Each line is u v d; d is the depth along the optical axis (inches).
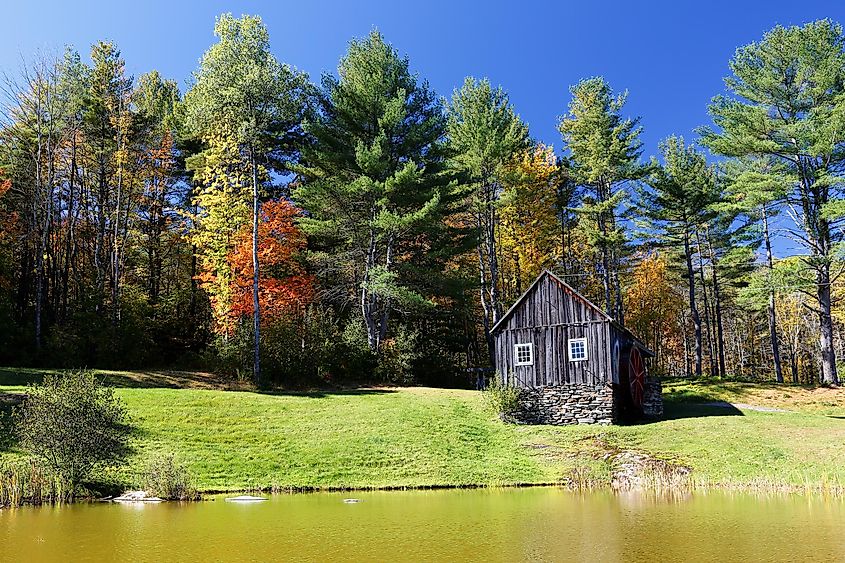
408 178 1369.3
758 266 1844.2
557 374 1072.8
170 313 1462.8
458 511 556.4
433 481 743.7
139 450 783.1
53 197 1425.9
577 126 1667.1
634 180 1672.0
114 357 1307.8
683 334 2433.6
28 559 371.9
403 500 631.8
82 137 1421.0
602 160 1551.4
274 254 1396.4
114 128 1429.6
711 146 1409.9
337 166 1487.5
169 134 1534.2
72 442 625.6
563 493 676.7
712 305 2293.3
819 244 1355.8
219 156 1325.0
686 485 705.6
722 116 1406.3
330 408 1070.4
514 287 1844.2
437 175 1482.5
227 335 1348.4
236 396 1107.3
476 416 1067.9
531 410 1070.4
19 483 611.2
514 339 1121.4
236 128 1316.4
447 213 1528.1
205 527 477.7
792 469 758.5
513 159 1663.4
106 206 1451.8
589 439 920.3
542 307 1111.0
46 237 1312.7
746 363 2596.0
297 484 719.1
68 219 1444.4
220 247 1346.0
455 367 1587.1
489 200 1558.8
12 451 722.2
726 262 1749.5
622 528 467.2
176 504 607.5
